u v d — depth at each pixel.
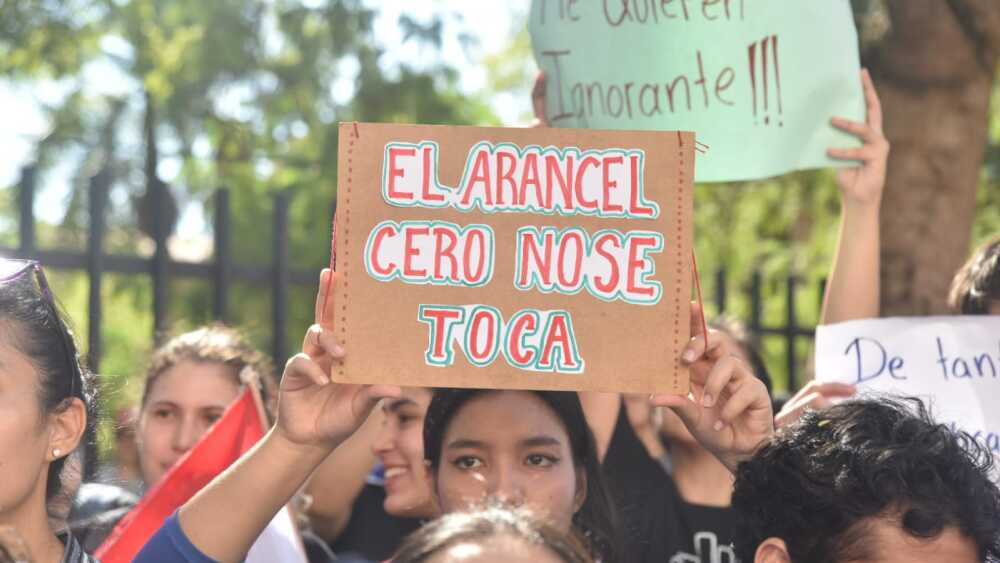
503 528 1.83
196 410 3.67
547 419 2.80
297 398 2.39
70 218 8.77
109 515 3.50
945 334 3.31
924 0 5.59
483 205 2.37
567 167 2.37
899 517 2.10
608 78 3.43
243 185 9.16
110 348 9.30
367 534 3.89
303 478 2.40
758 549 2.24
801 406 3.27
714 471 3.38
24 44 8.63
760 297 6.13
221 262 4.54
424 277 2.35
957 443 2.23
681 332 2.34
